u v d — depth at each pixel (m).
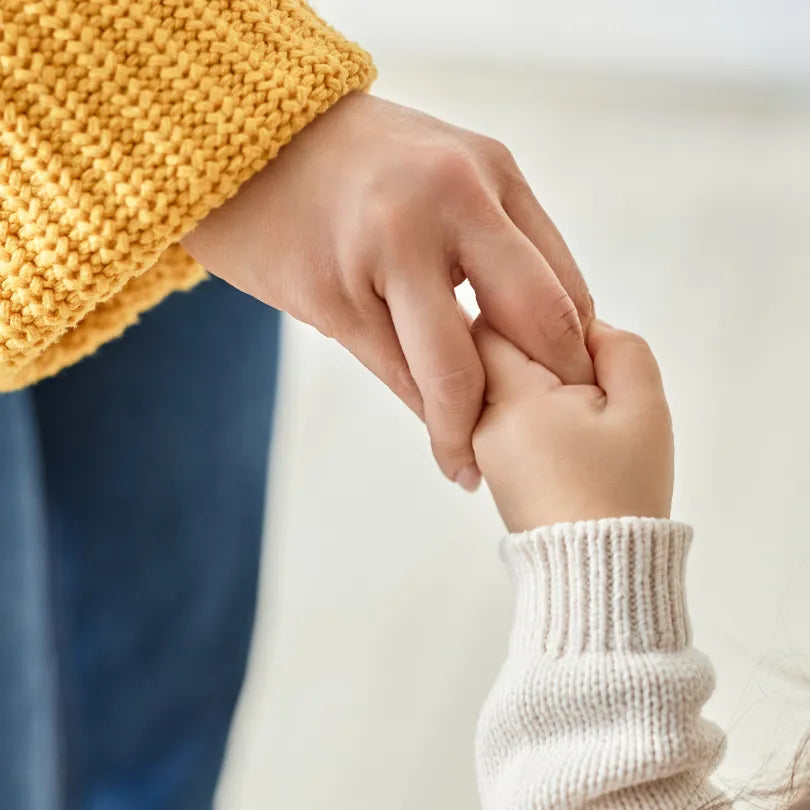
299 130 0.92
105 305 0.98
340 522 1.50
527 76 1.84
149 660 1.21
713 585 1.22
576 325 0.93
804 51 1.88
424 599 1.44
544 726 0.89
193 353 1.16
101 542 1.19
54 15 0.90
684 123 1.86
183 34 0.91
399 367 0.94
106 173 0.91
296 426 1.55
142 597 1.20
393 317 0.92
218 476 1.20
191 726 1.23
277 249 0.93
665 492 0.92
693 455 1.43
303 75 0.92
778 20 1.88
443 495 1.52
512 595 1.43
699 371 1.54
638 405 0.92
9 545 1.08
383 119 0.93
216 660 1.23
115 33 0.90
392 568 1.47
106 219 0.91
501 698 0.90
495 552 1.47
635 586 0.89
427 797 1.32
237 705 1.26
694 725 0.89
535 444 0.91
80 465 1.17
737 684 1.07
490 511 1.50
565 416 0.92
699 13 1.86
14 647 1.09
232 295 1.16
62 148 0.91
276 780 1.34
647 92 1.87
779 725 0.94
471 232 0.91
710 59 1.88
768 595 1.22
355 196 0.91
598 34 1.85
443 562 1.47
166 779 1.22
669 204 1.74
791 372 1.52
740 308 1.62
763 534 1.32
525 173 1.77
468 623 1.42
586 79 1.85
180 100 0.91
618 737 0.88
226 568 1.22
